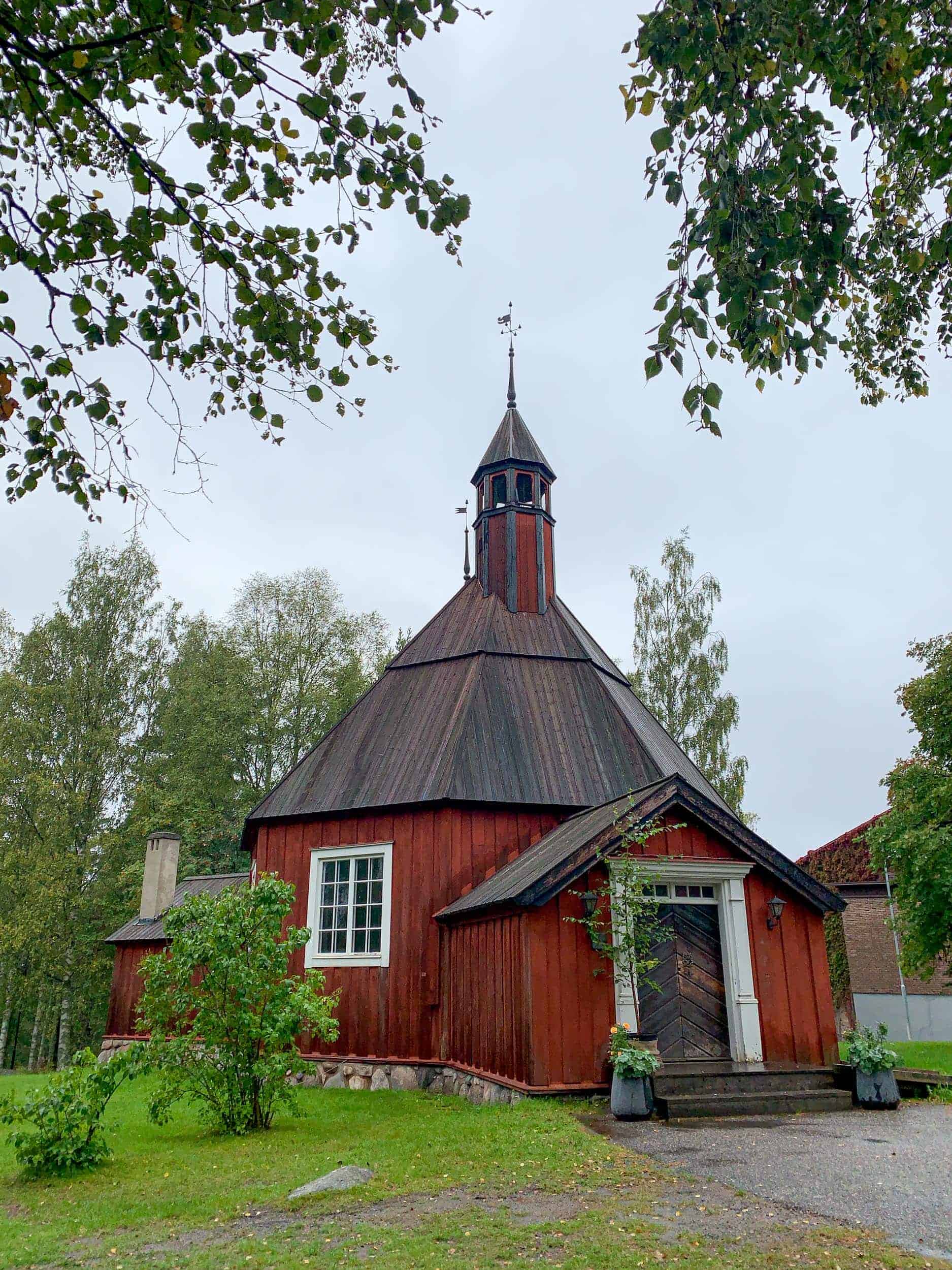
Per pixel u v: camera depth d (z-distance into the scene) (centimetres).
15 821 3083
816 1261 560
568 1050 1127
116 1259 629
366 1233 649
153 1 476
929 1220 633
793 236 522
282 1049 1189
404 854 1576
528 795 1583
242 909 1104
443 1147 904
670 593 3394
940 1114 1042
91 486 583
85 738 3297
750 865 1258
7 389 541
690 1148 858
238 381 594
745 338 523
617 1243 600
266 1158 927
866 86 558
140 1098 1495
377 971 1545
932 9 579
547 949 1155
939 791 1875
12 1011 3388
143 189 525
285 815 1720
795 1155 821
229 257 542
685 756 1994
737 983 1226
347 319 586
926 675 2106
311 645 3841
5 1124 1228
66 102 502
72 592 3569
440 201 544
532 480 2112
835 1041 1239
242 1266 597
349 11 529
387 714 1830
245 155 530
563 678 1828
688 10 489
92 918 3219
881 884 2905
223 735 3519
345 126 519
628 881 1176
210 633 4050
